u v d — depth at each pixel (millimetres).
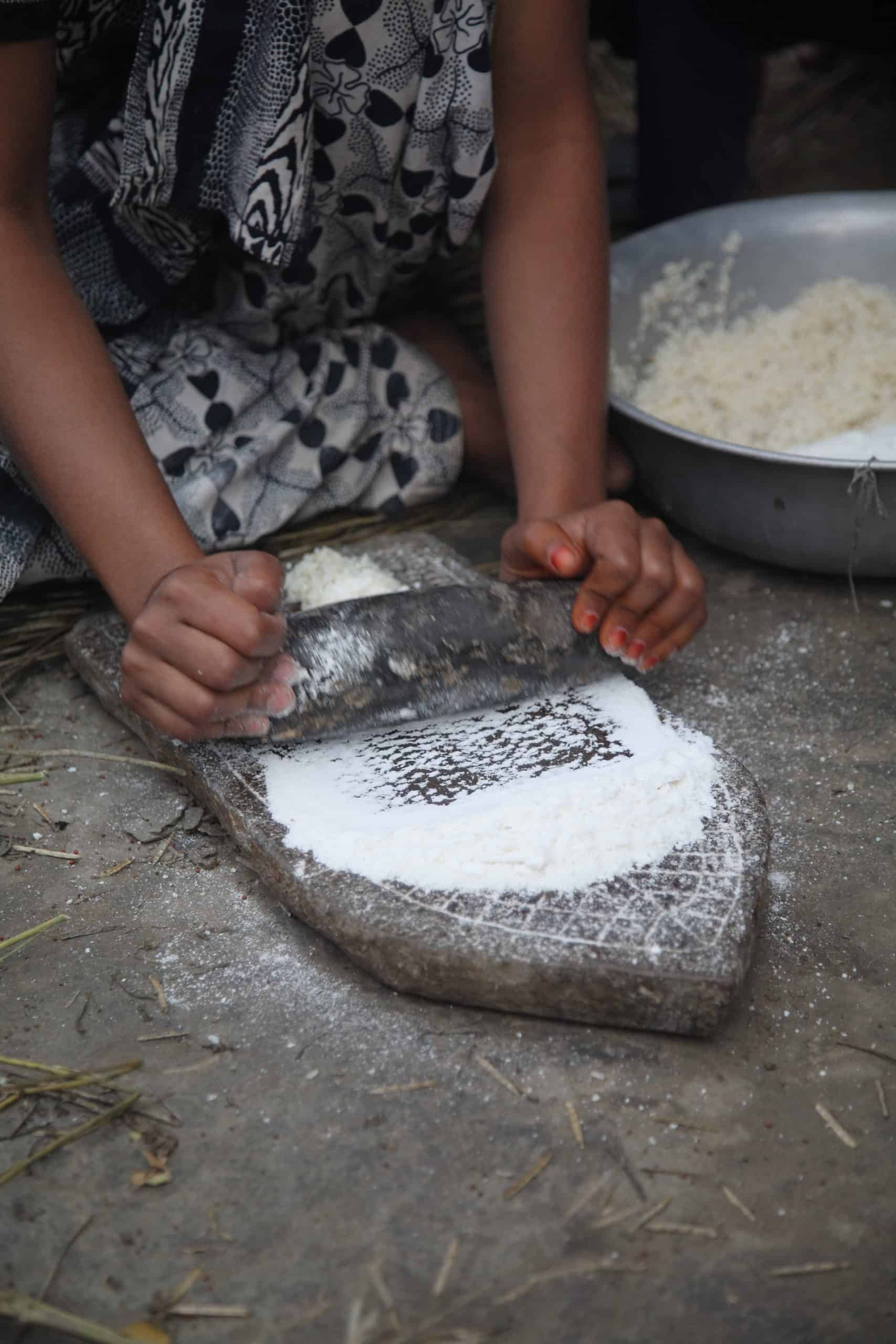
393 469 2053
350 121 1702
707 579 1944
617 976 1141
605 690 1489
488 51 1648
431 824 1255
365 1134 1104
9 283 1456
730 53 2559
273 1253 1009
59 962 1294
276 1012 1227
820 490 1720
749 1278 990
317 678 1347
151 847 1451
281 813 1332
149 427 1831
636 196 2873
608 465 2002
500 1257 1005
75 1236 1025
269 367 1940
